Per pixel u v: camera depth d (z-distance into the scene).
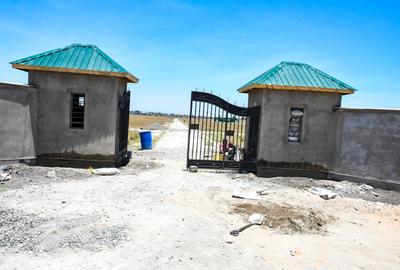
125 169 13.34
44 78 12.60
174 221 7.36
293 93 13.05
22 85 11.95
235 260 5.69
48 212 7.38
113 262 5.28
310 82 13.09
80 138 12.88
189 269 5.24
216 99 13.56
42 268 4.95
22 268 4.92
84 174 11.76
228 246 6.27
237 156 15.56
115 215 7.48
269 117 13.07
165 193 9.82
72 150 12.88
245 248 6.25
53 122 12.74
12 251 5.45
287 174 13.23
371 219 8.58
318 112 13.12
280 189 11.19
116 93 12.91
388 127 11.70
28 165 12.37
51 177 10.89
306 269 5.57
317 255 6.16
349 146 12.59
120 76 12.73
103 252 5.60
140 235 6.42
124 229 6.62
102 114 12.90
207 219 7.74
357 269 5.70
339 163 12.85
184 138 33.06
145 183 10.95
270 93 13.03
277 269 5.49
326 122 13.17
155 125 52.78
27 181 10.22
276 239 6.83
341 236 7.23
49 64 12.37
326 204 9.71
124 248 5.81
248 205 9.06
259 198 9.84
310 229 7.52
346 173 12.66
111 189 9.88
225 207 8.83
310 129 13.17
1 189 9.14
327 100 13.12
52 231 6.27
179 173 13.02
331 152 13.15
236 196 9.88
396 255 6.38
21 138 12.09
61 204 8.05
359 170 12.32
